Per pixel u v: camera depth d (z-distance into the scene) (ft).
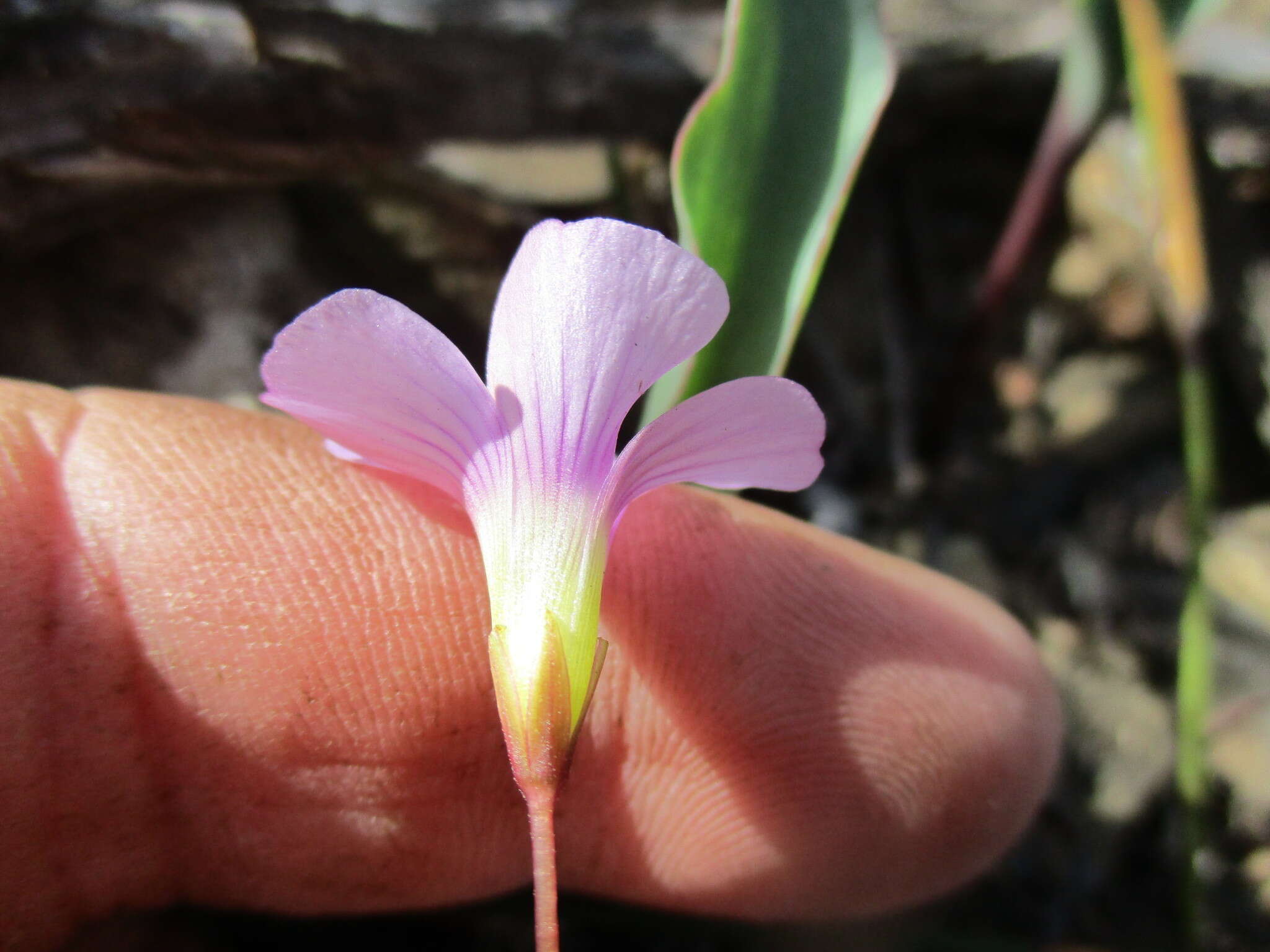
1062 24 0.22
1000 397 0.22
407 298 0.20
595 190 0.21
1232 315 0.22
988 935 0.17
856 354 0.22
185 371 0.18
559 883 0.15
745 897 0.15
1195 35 0.23
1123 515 0.21
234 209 0.19
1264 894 0.18
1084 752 0.19
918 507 0.21
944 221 0.23
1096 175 0.23
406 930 0.17
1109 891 0.18
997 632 0.15
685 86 0.20
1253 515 0.21
